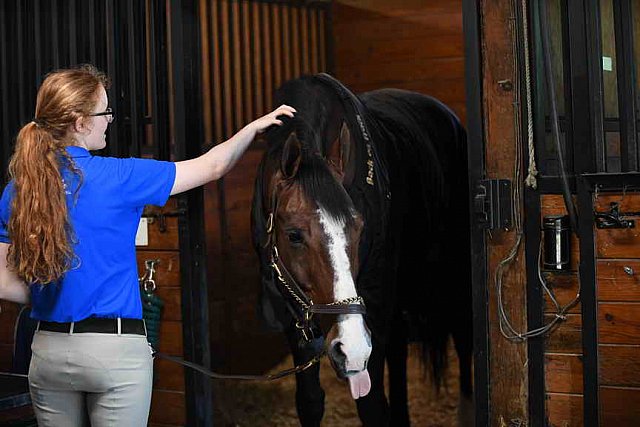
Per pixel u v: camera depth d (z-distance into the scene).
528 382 2.46
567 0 2.39
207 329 2.98
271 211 2.32
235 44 4.39
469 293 3.83
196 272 2.93
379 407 2.79
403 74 4.90
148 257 2.99
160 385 3.00
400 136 3.27
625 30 2.34
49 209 1.89
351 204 2.21
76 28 3.14
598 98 2.35
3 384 2.48
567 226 2.38
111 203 1.99
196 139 2.96
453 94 4.80
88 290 1.96
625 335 2.34
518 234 2.46
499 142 2.48
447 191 3.68
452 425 3.59
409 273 3.26
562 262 2.37
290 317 2.58
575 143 2.36
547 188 2.41
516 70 2.45
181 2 2.87
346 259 2.15
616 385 2.36
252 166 4.30
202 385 2.95
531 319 2.45
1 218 2.04
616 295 2.34
